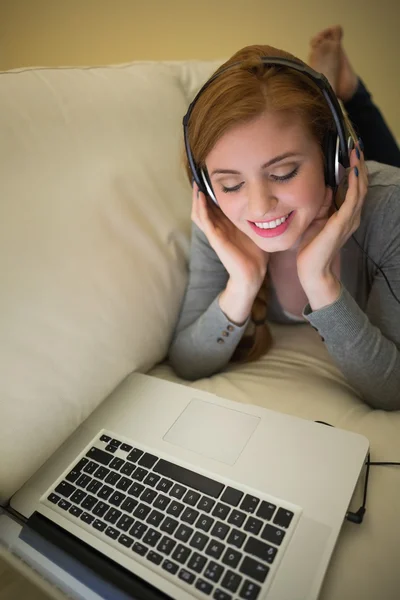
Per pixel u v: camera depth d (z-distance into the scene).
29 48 1.40
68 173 0.73
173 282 0.87
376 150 1.35
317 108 0.61
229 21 1.45
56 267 0.68
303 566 0.47
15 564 0.56
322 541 0.48
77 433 0.71
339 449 0.57
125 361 0.76
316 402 0.72
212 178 0.66
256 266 0.78
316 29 1.45
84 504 0.59
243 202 0.65
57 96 0.76
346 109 1.31
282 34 1.46
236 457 0.59
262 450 0.59
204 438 0.63
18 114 0.70
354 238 0.78
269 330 0.91
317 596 0.45
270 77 0.60
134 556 0.52
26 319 0.65
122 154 0.83
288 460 0.57
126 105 0.86
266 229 0.67
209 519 0.53
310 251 0.69
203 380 0.83
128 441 0.66
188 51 1.50
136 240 0.81
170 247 0.88
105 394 0.73
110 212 0.78
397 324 0.74
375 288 0.78
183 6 1.43
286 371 0.83
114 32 1.44
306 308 0.74
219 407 0.67
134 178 0.84
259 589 0.46
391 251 0.74
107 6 1.40
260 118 0.59
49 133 0.72
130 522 0.55
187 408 0.69
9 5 1.33
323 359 0.85
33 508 0.61
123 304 0.75
